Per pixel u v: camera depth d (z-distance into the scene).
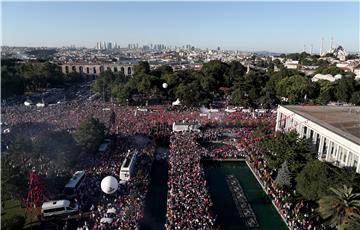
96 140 77.25
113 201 56.34
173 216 50.31
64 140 71.31
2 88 151.00
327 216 46.09
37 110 125.88
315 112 91.75
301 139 74.00
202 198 56.78
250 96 150.38
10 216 48.12
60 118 111.06
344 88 155.00
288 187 62.22
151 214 55.78
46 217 51.12
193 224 49.00
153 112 128.88
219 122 112.19
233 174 76.94
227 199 63.56
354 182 50.50
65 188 57.69
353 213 43.16
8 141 81.50
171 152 78.62
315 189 53.28
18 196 53.72
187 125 101.56
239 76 198.12
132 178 65.31
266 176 70.00
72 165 69.38
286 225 54.28
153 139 92.25
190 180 62.84
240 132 101.81
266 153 76.69
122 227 47.53
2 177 51.97
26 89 196.38
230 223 54.66
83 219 51.09
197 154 78.56
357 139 64.69
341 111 93.44
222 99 176.88
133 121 109.81
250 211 58.88
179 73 187.12
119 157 75.94
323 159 74.75
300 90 158.12
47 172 61.38
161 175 72.50
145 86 160.75
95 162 72.56
